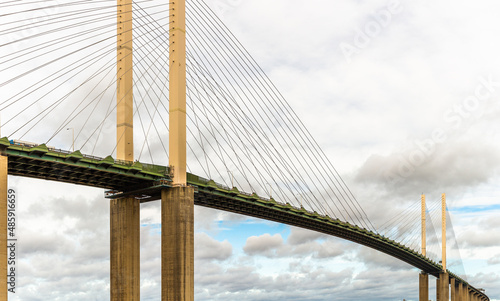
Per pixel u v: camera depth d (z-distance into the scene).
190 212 85.94
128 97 86.00
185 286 83.62
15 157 68.06
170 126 88.00
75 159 72.81
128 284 85.44
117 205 88.06
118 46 87.44
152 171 83.62
